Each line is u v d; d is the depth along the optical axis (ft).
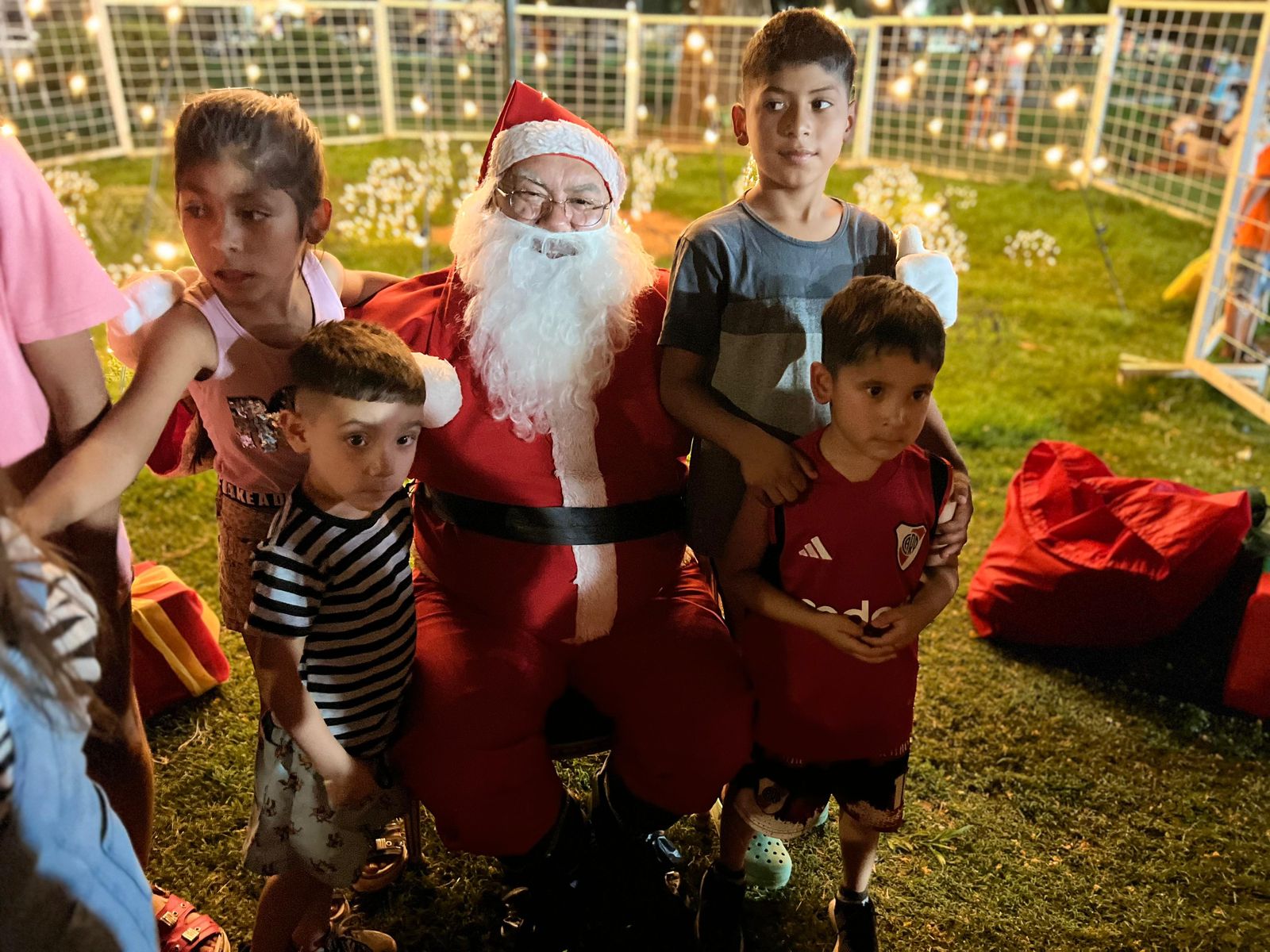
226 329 6.00
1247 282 16.56
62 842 4.20
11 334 5.00
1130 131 28.58
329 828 6.17
